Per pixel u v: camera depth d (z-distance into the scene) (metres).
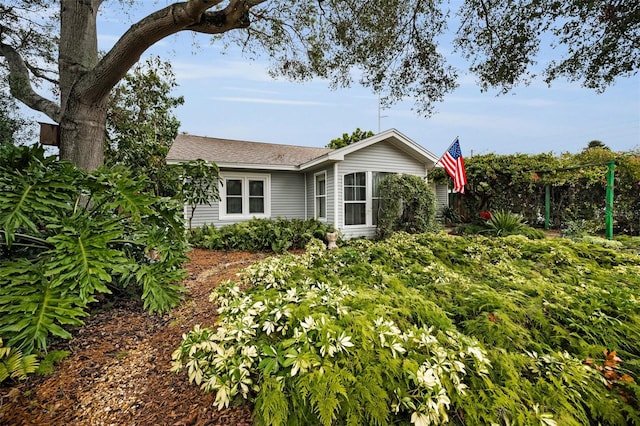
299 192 10.39
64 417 1.79
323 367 1.55
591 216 9.65
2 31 6.07
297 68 6.02
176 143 9.77
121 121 10.12
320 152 11.71
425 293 2.98
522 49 4.34
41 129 3.89
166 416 1.77
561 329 2.40
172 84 12.12
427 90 5.40
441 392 1.50
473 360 1.79
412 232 8.55
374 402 1.46
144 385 2.06
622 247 6.60
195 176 6.51
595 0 3.44
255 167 8.92
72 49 4.16
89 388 2.04
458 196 12.50
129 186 3.02
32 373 2.10
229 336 1.83
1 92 6.98
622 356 2.18
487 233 8.67
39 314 2.27
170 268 3.45
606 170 8.99
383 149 9.15
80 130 3.97
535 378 1.89
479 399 1.61
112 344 2.58
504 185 10.94
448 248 5.16
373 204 9.03
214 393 1.87
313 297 2.23
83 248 2.62
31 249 3.15
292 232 7.53
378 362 1.64
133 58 3.83
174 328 2.84
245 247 7.16
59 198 2.73
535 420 1.55
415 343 1.84
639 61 3.66
